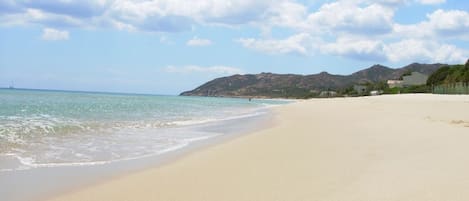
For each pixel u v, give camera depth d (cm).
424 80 13375
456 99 4434
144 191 751
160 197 704
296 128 1877
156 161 1092
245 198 674
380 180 731
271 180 791
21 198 719
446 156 910
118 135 1647
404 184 691
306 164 928
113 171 950
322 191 688
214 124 2375
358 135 1430
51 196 732
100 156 1150
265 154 1113
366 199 624
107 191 761
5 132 1497
